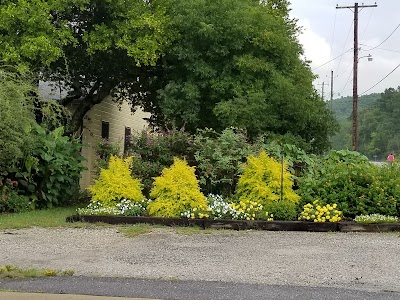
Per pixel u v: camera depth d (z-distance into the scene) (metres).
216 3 14.22
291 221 9.52
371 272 6.09
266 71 14.40
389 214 9.95
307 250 7.44
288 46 15.09
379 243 8.03
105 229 9.31
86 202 14.15
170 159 12.21
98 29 14.19
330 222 9.41
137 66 14.88
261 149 11.60
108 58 15.24
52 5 13.38
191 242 8.09
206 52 14.33
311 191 10.50
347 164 11.27
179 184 10.05
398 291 5.24
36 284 5.43
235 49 14.34
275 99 14.09
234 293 5.13
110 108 20.72
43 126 13.26
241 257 6.93
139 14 14.47
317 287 5.38
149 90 16.80
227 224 9.58
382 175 10.52
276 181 10.31
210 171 11.45
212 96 14.15
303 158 12.53
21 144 11.39
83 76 16.73
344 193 10.13
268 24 14.88
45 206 12.74
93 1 13.94
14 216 10.81
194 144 12.11
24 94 11.98
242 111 13.50
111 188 10.62
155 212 10.04
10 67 12.69
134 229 9.15
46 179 12.67
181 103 14.13
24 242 8.02
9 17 13.11
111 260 6.73
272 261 6.68
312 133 16.77
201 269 6.21
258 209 9.93
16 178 12.34
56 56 13.45
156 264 6.49
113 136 21.12
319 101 17.03
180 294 5.09
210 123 14.48
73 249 7.49
